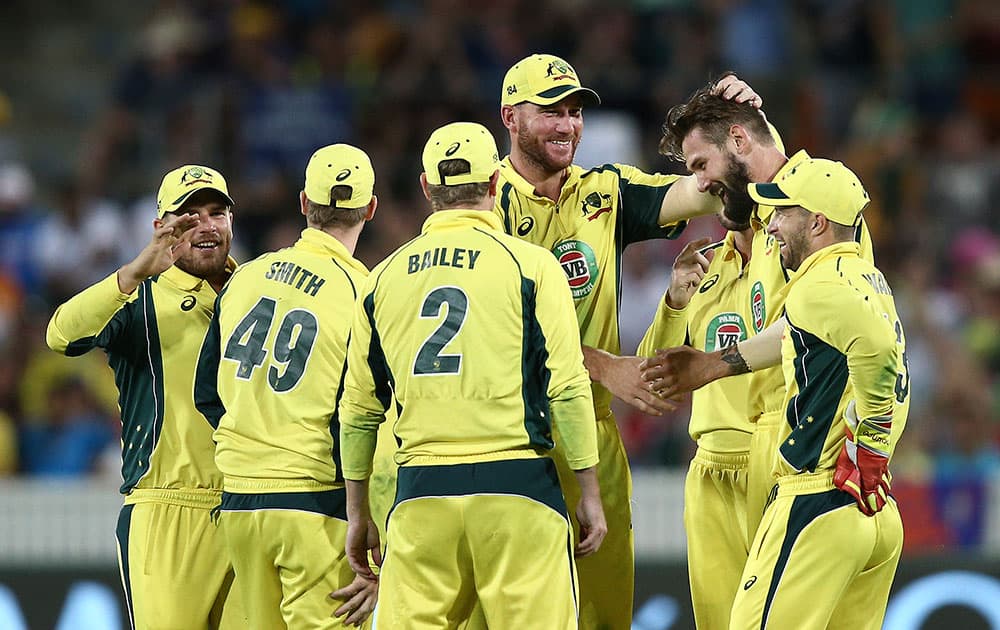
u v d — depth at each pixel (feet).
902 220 166.50
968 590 100.07
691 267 75.46
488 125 171.63
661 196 73.87
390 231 160.45
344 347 69.51
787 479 66.08
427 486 62.95
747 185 69.26
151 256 69.82
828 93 182.91
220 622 73.61
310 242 71.26
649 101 168.55
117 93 183.11
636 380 70.28
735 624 66.33
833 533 64.13
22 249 165.68
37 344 145.28
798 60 184.65
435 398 62.85
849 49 185.26
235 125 172.65
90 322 70.49
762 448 71.97
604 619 76.69
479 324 62.75
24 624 104.27
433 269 63.62
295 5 192.85
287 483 68.90
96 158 177.58
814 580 64.39
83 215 169.07
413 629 63.26
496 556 62.85
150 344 72.90
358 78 180.65
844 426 64.23
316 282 70.08
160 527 72.64
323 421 69.46
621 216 73.92
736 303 75.15
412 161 166.81
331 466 69.51
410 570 63.62
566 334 63.26
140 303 73.00
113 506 110.52
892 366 62.08
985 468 125.80
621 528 74.84
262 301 70.33
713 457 75.31
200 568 72.64
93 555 110.11
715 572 75.31
